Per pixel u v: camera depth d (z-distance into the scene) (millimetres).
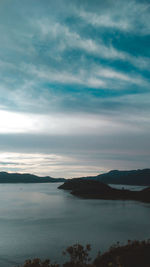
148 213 91938
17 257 36812
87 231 56406
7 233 54750
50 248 41688
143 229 58625
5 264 33500
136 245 25266
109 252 24047
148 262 19797
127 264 19609
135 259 20703
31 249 41125
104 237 49594
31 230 58188
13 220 74688
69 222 70250
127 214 88438
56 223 68812
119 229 58500
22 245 43719
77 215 86000
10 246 43062
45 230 58219
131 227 61344
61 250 40406
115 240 46688
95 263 21781
